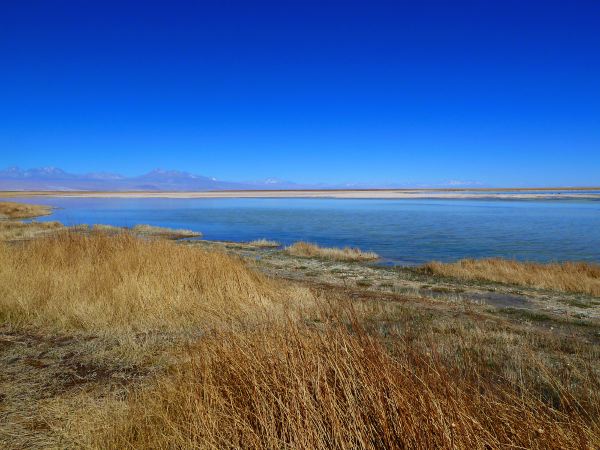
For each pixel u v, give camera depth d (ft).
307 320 24.13
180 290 26.96
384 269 60.49
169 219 166.91
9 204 193.67
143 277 28.43
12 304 23.91
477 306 37.19
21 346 19.27
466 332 25.14
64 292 25.43
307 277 52.70
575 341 25.31
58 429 11.98
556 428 9.47
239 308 26.32
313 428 9.71
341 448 9.45
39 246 36.78
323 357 12.09
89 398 13.94
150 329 22.03
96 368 16.89
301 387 10.38
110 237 41.70
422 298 39.52
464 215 175.94
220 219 167.43
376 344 11.98
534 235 106.01
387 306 32.42
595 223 135.95
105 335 20.77
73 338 20.53
